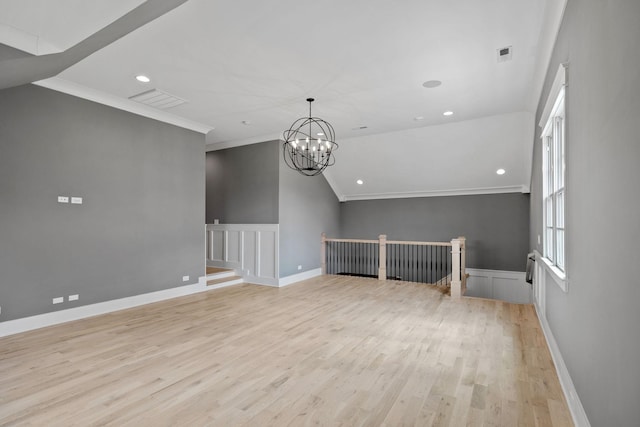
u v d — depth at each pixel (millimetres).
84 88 4285
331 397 2445
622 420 1334
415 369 2900
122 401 2381
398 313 4641
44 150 4004
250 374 2805
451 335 3762
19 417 2176
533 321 4270
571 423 2129
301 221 7324
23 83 3750
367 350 3326
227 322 4227
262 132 6504
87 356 3154
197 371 2857
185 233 5703
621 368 1352
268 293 5914
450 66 3768
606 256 1554
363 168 7863
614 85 1433
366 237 9016
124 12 2402
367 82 4188
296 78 4051
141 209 5035
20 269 3795
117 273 4727
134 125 4969
